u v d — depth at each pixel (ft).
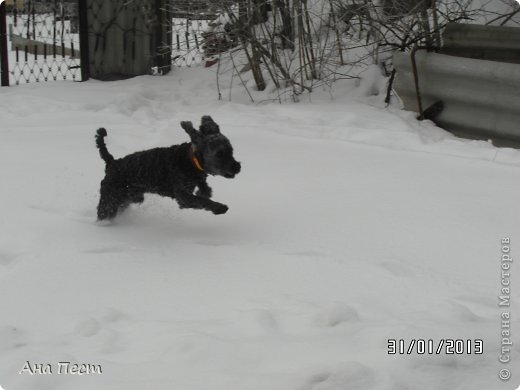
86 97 21.33
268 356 10.78
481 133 18.40
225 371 10.55
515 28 18.89
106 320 11.55
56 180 15.58
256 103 21.26
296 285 12.28
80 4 23.72
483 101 18.13
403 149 17.44
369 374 10.40
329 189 15.23
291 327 11.33
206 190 14.03
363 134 18.11
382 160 16.65
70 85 23.11
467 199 14.71
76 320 11.56
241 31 21.54
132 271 12.66
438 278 12.39
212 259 12.94
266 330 11.21
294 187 15.33
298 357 10.77
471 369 10.61
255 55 21.93
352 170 16.10
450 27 19.65
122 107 20.65
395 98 20.85
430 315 11.49
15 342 11.18
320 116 19.33
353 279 12.39
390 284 12.26
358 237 13.51
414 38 20.01
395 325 11.16
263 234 13.67
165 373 10.54
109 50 24.43
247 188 15.33
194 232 13.80
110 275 12.57
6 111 20.42
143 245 13.38
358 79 21.66
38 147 17.40
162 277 12.51
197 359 10.72
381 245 13.28
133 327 11.39
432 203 14.56
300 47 21.38
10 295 12.12
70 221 14.07
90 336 11.28
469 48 19.72
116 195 13.87
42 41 30.17
